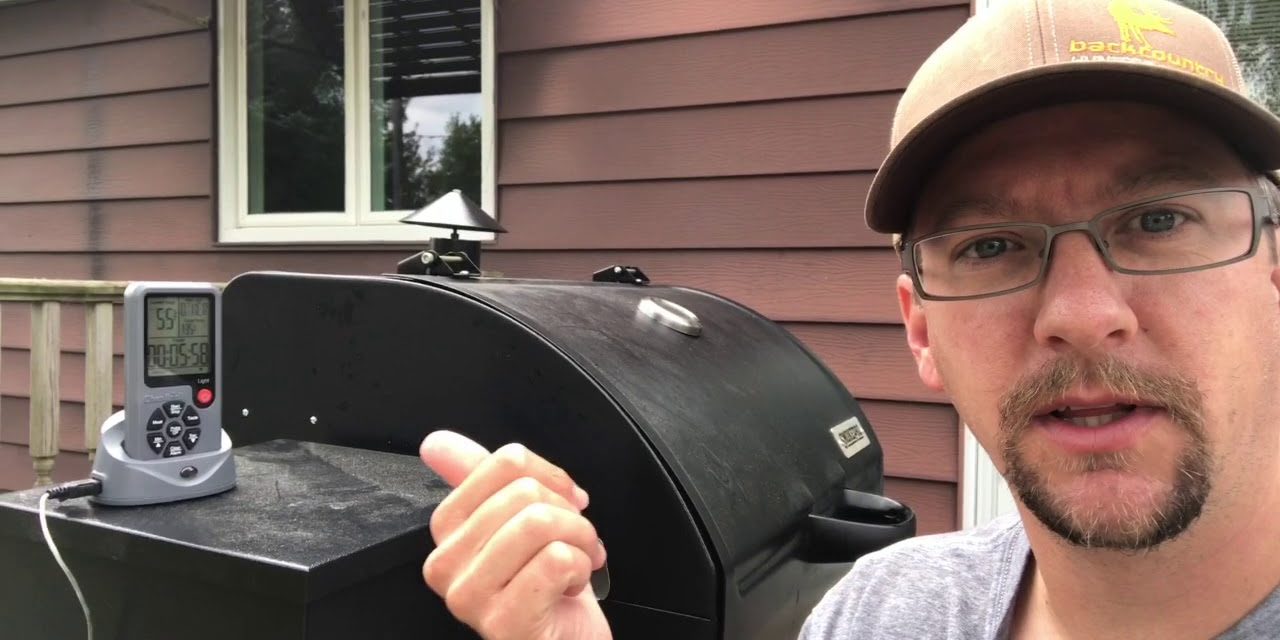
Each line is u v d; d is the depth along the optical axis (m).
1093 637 0.69
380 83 2.71
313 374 1.10
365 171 2.71
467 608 0.62
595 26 2.26
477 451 0.67
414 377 1.03
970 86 0.67
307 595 0.68
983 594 0.81
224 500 0.87
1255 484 0.61
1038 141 0.64
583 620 0.67
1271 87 1.81
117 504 0.84
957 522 1.94
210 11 2.74
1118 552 0.62
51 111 3.04
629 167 2.24
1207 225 0.61
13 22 3.09
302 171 2.80
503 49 2.36
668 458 0.88
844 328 2.03
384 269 2.53
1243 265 0.60
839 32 2.02
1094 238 0.62
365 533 0.77
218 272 2.78
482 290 1.06
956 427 1.93
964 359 0.68
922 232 0.73
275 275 1.13
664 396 0.99
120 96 2.93
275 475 0.96
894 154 0.70
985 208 0.67
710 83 2.15
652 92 2.21
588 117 2.29
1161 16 0.65
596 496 0.90
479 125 2.55
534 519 0.61
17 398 3.11
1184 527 0.60
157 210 2.88
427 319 1.02
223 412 1.17
